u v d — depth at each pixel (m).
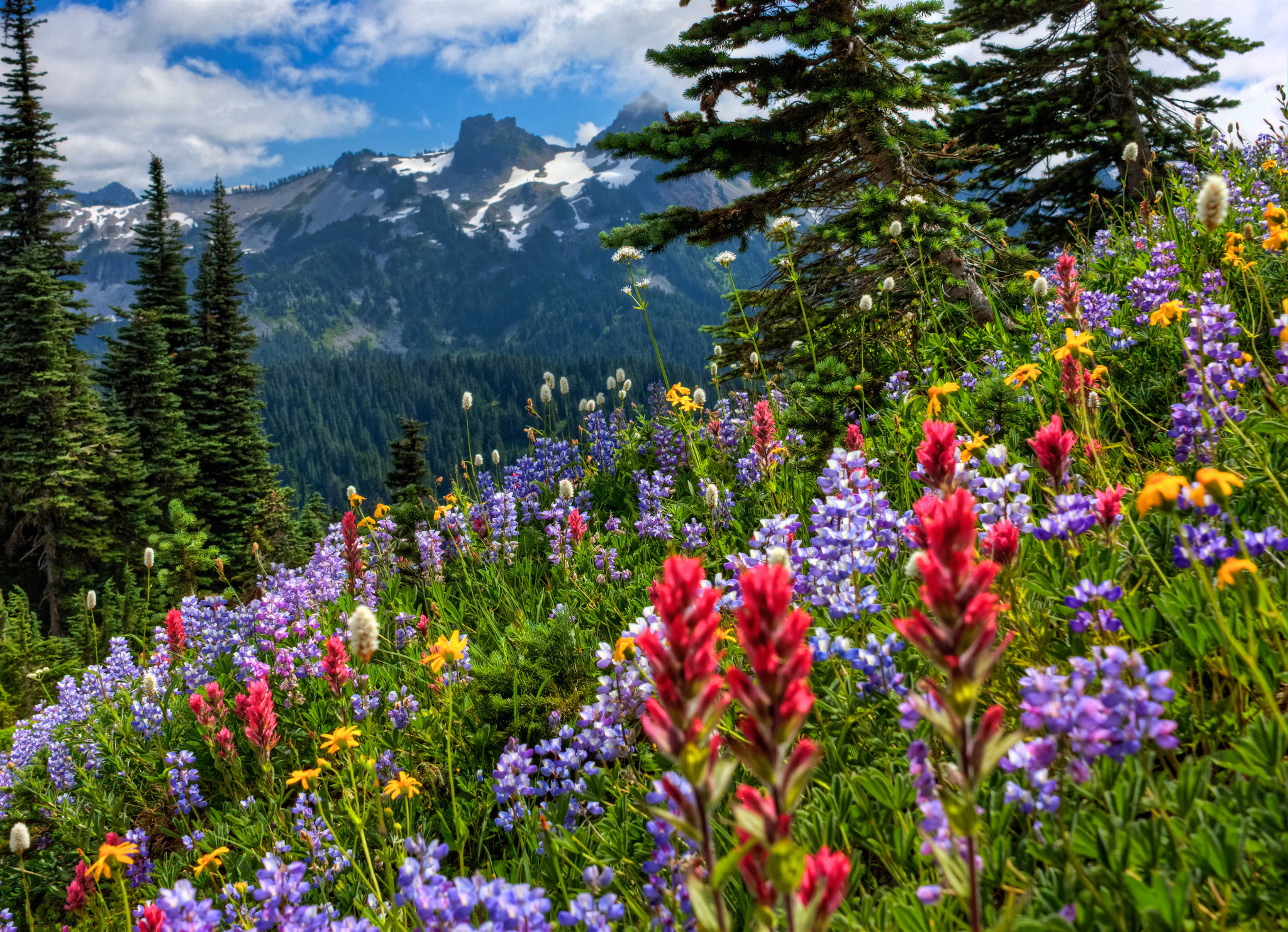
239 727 5.68
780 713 1.18
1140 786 1.89
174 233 59.47
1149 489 2.00
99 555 45.34
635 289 7.95
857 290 9.25
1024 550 3.20
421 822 4.01
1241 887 1.70
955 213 8.51
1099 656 1.88
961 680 1.22
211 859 3.29
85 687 7.25
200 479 55.72
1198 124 8.95
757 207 9.78
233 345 59.06
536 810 3.38
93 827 5.70
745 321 9.14
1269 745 1.89
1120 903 1.67
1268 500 2.87
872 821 2.29
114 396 52.50
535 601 6.37
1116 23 16.33
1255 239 4.90
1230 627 2.29
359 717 4.91
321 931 2.29
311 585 7.00
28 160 50.03
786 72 9.23
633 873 2.71
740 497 6.41
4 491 43.53
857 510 3.16
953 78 18.22
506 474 8.61
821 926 1.22
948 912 1.83
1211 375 3.16
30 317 44.66
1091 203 15.12
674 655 1.24
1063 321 5.59
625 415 9.52
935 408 3.99
